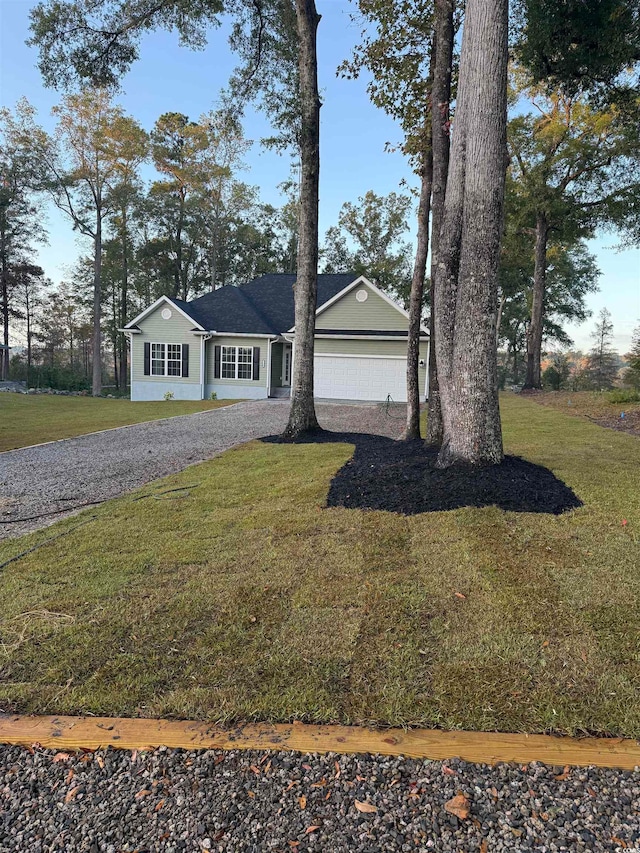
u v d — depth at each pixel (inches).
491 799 69.7
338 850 63.6
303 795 71.4
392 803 69.7
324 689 91.1
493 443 201.2
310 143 343.9
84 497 240.5
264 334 804.6
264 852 63.7
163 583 137.2
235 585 133.6
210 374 836.6
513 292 1386.6
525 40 364.2
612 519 161.3
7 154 1054.4
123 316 1433.3
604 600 115.8
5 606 127.0
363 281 757.3
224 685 93.3
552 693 87.6
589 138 751.1
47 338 1608.0
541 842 63.6
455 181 211.5
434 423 269.0
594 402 556.7
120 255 1375.5
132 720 85.8
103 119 1059.9
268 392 824.9
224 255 1496.1
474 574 130.8
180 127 1273.4
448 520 163.8
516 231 891.4
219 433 435.8
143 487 245.3
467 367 198.1
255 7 371.2
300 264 360.8
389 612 115.9
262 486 230.8
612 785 71.1
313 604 121.4
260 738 81.0
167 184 1322.6
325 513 182.9
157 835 66.6
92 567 150.0
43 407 722.2
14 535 187.5
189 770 76.2
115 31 366.6
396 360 749.9
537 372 866.1
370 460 251.0
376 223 1418.6
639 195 726.5
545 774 73.1
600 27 337.4
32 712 88.7
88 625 116.1
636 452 277.0
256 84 387.2
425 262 328.2
